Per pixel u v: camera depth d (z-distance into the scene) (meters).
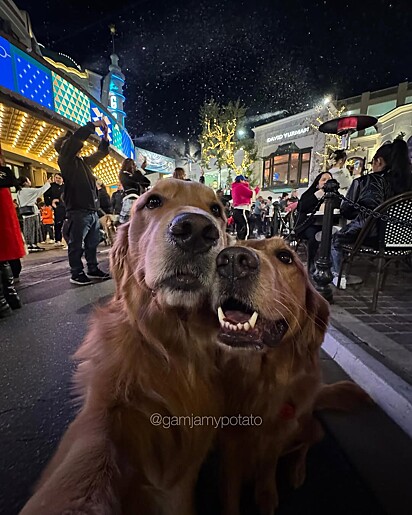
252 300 1.24
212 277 1.25
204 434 1.27
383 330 2.43
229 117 24.39
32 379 1.95
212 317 1.34
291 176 23.89
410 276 4.55
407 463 1.30
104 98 22.78
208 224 1.23
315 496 1.17
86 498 0.82
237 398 1.34
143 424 1.12
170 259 1.21
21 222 6.28
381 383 1.68
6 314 3.16
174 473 1.12
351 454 1.34
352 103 24.52
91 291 4.16
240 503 1.17
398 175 3.17
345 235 3.33
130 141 20.73
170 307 1.25
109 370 1.21
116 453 1.00
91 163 4.71
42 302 3.64
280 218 8.37
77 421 1.10
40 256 7.46
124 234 1.60
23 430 1.48
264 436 1.25
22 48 8.04
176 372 1.25
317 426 1.44
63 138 4.53
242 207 8.11
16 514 1.05
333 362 2.20
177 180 1.63
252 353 1.28
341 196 3.04
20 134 11.15
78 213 4.39
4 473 1.23
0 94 7.32
